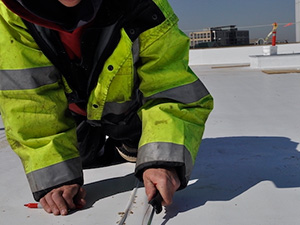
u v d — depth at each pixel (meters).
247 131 1.88
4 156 1.73
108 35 1.03
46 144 1.15
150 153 1.05
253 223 0.98
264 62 5.27
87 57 1.07
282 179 1.25
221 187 1.21
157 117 1.11
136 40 1.07
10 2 0.91
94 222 1.04
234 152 1.55
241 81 3.90
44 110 1.14
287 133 1.80
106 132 1.41
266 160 1.43
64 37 1.04
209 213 1.05
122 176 1.38
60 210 1.09
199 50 6.78
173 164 1.03
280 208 1.05
